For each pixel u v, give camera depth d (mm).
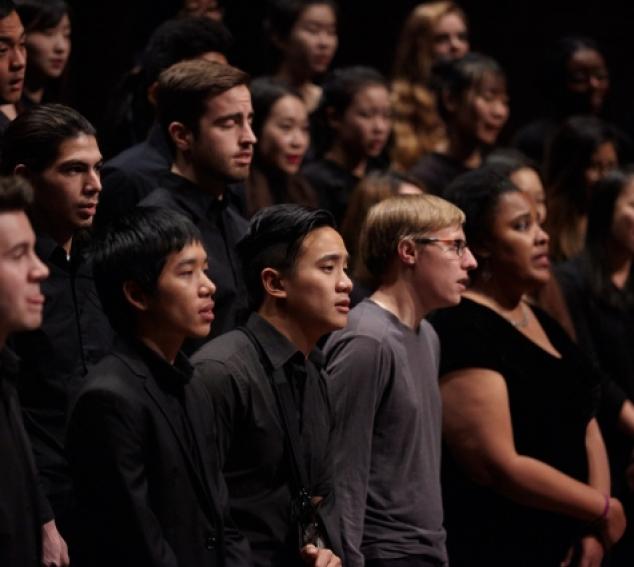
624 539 12117
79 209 9016
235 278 10375
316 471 8734
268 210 8883
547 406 10359
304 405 8758
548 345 10750
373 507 9305
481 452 10102
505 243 10523
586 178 14109
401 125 16172
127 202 10852
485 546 10273
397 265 9633
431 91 15867
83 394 7816
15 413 7582
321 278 8719
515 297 10727
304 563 8516
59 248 9078
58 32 12617
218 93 10359
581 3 20984
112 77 16312
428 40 16438
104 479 7715
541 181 12594
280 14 15727
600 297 12656
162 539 7730
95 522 7777
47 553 8102
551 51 17219
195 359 8523
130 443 7742
